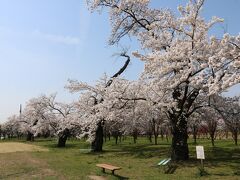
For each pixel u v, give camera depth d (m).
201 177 14.24
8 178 15.58
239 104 22.00
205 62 17.56
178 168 16.84
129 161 21.27
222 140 43.66
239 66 13.64
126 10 25.14
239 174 14.50
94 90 33.50
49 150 35.25
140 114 25.39
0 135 123.44
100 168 18.12
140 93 21.00
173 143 19.95
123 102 22.48
